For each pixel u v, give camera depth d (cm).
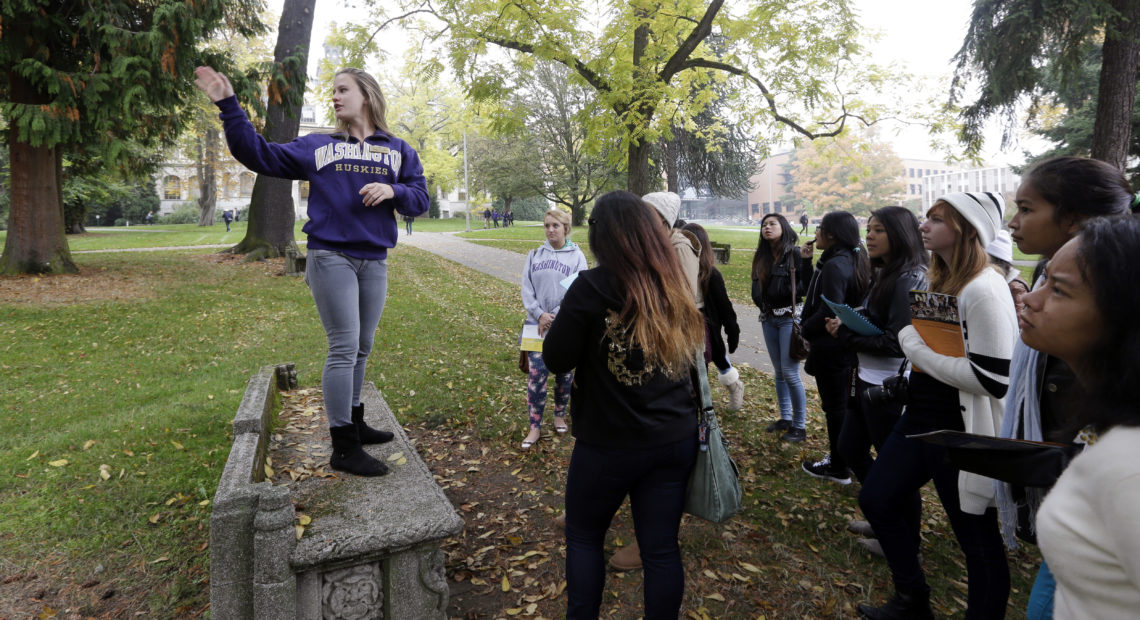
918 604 246
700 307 366
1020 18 1203
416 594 226
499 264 1877
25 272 1377
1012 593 288
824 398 397
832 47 1160
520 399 573
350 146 258
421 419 521
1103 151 1265
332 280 259
